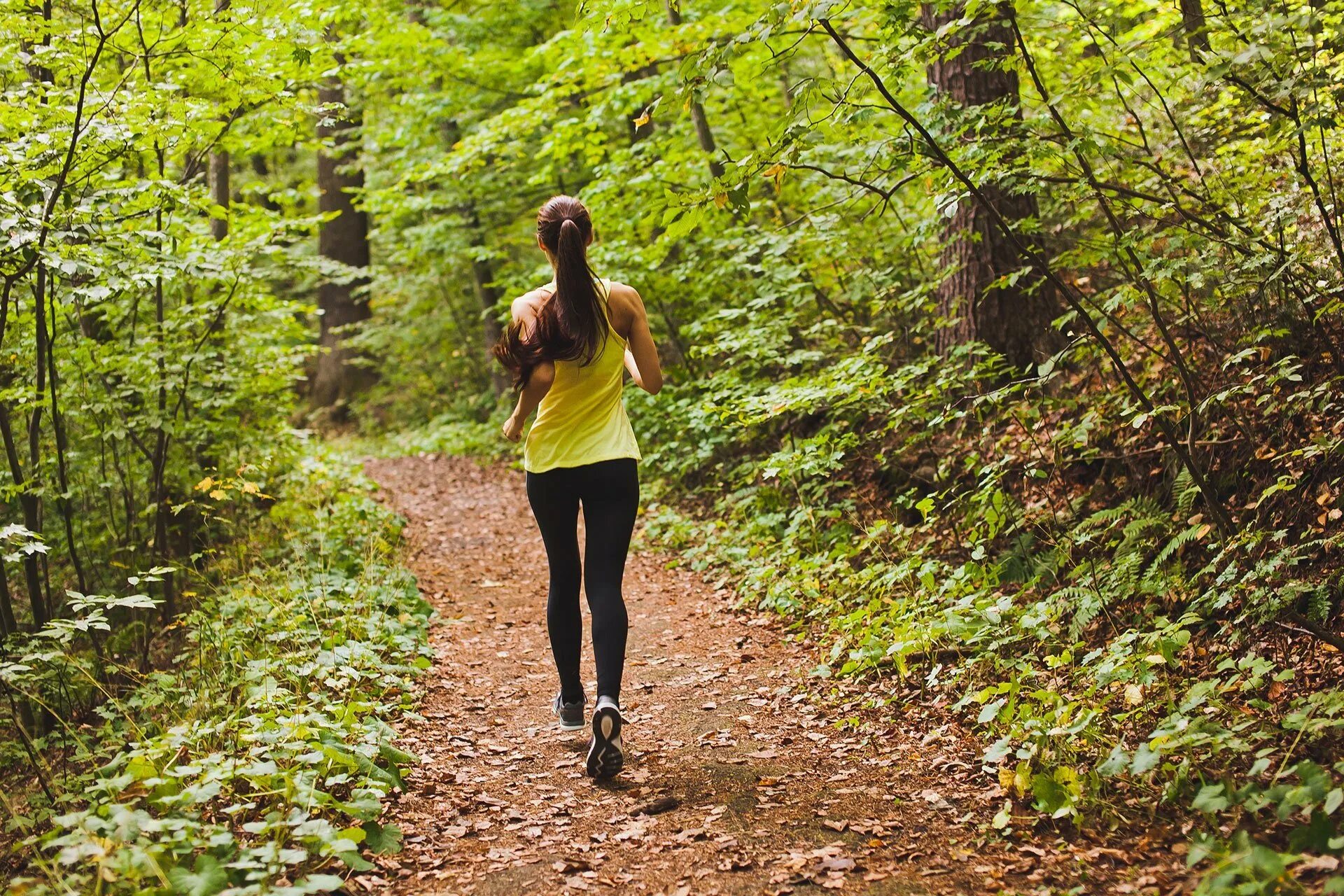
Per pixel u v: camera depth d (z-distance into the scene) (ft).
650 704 13.64
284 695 12.48
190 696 13.97
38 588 17.26
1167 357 14.23
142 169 20.80
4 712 16.62
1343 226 13.67
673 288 28.37
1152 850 8.16
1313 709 8.99
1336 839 7.05
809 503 21.48
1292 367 13.09
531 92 31.96
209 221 25.54
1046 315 19.54
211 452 23.77
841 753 11.21
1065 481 16.60
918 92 19.81
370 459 44.75
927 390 18.02
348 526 24.29
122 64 20.63
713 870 8.68
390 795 10.61
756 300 23.41
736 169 11.94
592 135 30.81
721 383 24.53
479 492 34.22
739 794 10.29
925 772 10.43
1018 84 18.74
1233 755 9.00
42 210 14.96
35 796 13.17
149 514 21.22
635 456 11.23
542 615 19.20
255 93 19.21
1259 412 14.40
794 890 8.23
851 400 19.49
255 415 26.32
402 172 42.91
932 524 17.15
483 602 20.47
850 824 9.36
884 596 15.55
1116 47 12.48
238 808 8.77
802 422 24.52
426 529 28.35
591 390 11.07
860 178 13.61
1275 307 14.44
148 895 7.59
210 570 22.21
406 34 33.63
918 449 20.53
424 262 46.75
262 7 19.61
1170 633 10.61
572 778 11.10
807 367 23.98
